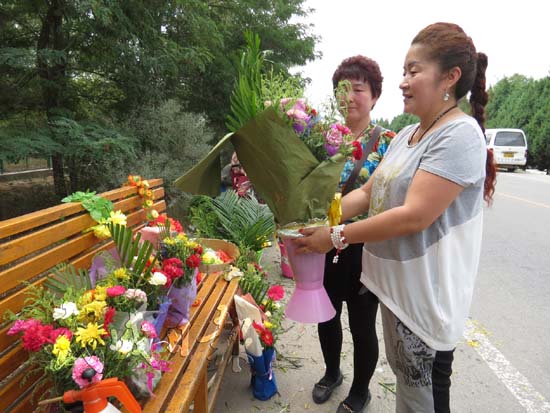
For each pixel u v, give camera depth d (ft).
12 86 16.25
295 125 4.41
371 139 6.66
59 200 17.79
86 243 6.01
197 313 6.04
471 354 8.96
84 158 16.37
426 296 4.67
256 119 4.24
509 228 20.77
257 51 4.68
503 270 14.43
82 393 3.60
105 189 16.63
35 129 14.66
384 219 4.39
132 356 3.99
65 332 3.86
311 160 4.49
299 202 4.62
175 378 4.49
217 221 11.78
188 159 18.99
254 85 4.57
